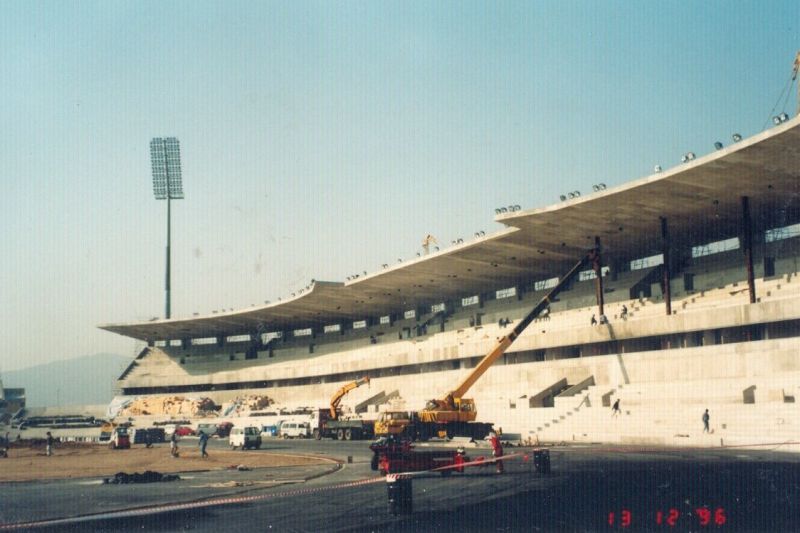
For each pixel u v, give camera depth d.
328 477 36.41
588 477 31.06
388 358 96.62
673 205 63.41
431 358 89.75
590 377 68.38
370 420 76.81
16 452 67.31
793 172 55.25
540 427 62.97
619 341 69.50
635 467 34.56
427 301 107.50
